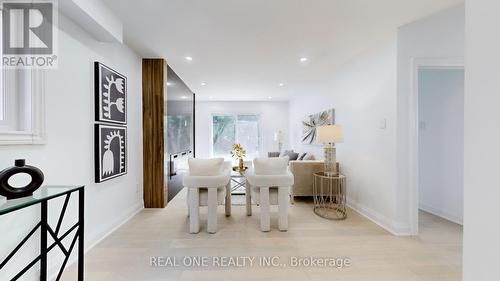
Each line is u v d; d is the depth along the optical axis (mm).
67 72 2010
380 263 2053
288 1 2041
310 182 3951
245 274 1895
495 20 701
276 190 2885
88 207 2309
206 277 1854
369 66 3135
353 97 3561
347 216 3240
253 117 7957
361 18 2348
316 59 3594
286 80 4961
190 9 2160
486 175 727
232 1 2033
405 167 2650
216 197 2707
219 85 5426
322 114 4695
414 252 2244
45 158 1788
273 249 2301
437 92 3377
